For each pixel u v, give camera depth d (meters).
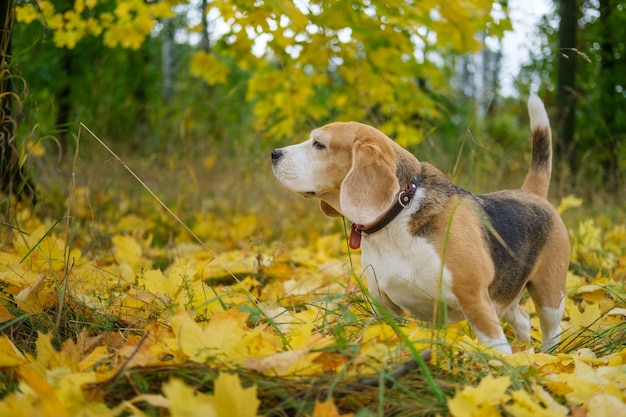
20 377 2.23
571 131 9.78
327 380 2.26
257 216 7.34
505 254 3.47
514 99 14.00
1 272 3.25
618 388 2.46
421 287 3.26
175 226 6.77
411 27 5.40
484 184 6.83
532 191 4.12
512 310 3.99
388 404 2.20
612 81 12.20
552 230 3.83
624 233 6.17
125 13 6.21
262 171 8.11
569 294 4.28
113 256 4.86
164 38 14.09
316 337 2.52
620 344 3.18
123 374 2.18
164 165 8.75
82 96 10.54
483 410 2.12
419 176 3.45
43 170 6.16
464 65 17.34
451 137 9.17
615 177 8.93
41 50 10.43
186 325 2.40
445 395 2.22
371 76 6.67
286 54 6.57
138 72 13.26
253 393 2.01
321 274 4.85
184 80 11.70
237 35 6.37
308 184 3.62
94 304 3.19
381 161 3.32
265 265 4.97
